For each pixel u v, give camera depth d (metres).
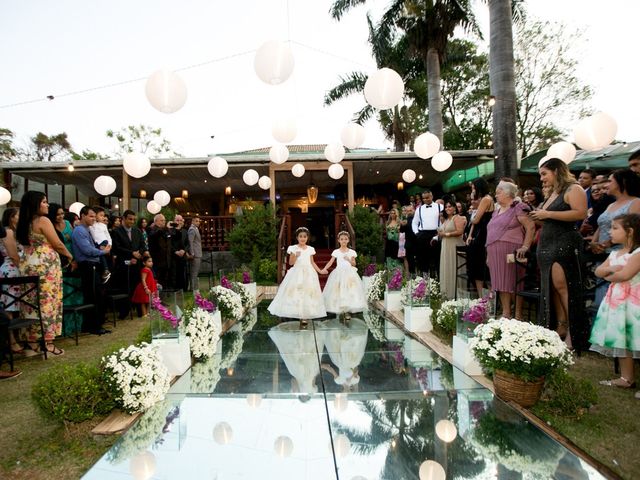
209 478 1.99
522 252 4.13
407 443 2.30
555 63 20.12
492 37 10.34
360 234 11.33
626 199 3.93
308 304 5.88
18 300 4.16
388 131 19.11
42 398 2.51
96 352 4.55
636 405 2.87
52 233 4.52
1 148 24.69
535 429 2.45
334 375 3.58
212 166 9.05
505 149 10.09
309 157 11.69
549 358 2.70
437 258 7.77
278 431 2.50
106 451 2.34
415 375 3.52
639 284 3.03
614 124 5.18
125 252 6.56
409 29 15.01
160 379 2.92
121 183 14.26
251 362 4.04
